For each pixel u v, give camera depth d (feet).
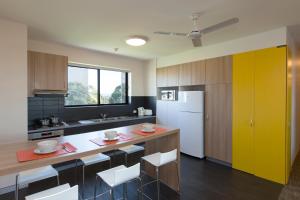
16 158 4.98
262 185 9.12
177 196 8.20
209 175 10.28
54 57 11.23
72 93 14.17
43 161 4.80
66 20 8.40
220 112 11.85
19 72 8.69
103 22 8.63
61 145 6.14
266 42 9.79
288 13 7.67
